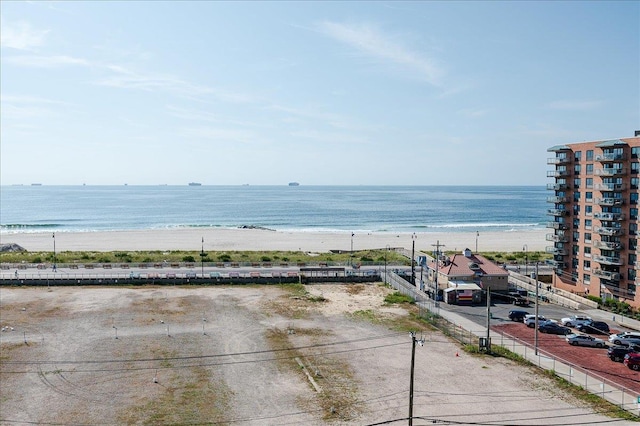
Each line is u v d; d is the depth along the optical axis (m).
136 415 38.28
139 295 78.50
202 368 48.12
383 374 46.91
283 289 84.31
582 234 85.25
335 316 67.38
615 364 50.00
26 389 42.91
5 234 176.00
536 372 47.69
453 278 80.00
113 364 48.91
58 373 46.50
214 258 113.81
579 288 85.56
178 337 57.56
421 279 85.12
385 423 36.91
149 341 55.97
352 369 48.19
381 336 58.69
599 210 81.38
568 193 88.81
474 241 162.00
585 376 46.31
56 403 40.22
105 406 39.75
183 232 182.62
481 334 59.94
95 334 58.38
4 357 50.53
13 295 77.69
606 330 61.84
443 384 44.53
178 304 73.00
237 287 85.62
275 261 109.88
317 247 144.75
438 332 60.69
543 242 161.12
